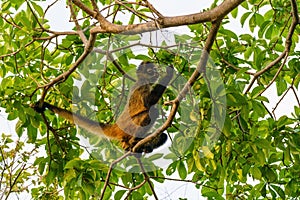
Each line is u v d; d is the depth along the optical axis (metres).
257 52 12.46
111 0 13.06
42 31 12.03
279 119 11.52
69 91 12.58
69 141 12.89
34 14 11.73
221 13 8.92
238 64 12.56
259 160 10.96
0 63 12.68
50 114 13.22
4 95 12.13
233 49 12.33
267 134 11.57
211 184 12.85
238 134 11.14
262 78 12.37
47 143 12.71
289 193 12.25
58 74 13.13
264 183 12.35
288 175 12.62
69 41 12.73
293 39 12.95
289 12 12.62
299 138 11.35
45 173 13.30
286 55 10.76
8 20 12.66
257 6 12.72
